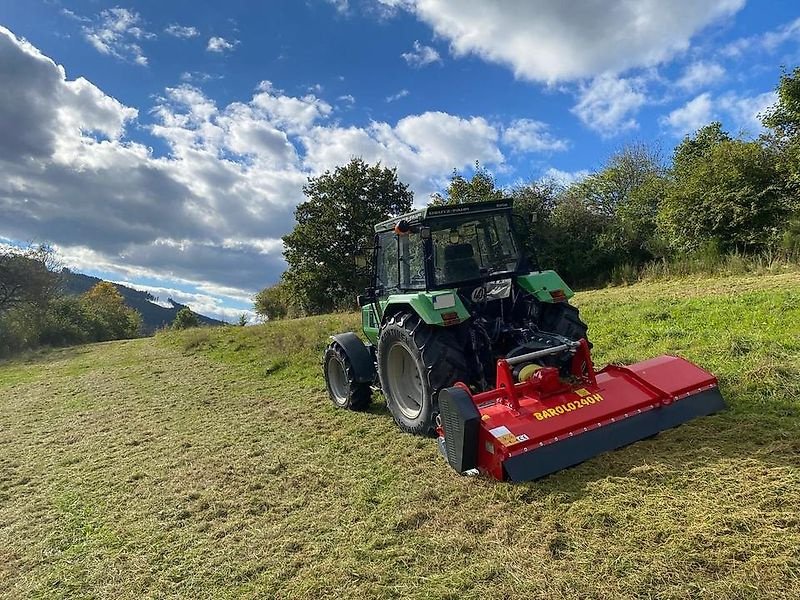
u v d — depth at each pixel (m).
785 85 12.40
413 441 4.72
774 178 12.46
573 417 3.56
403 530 3.18
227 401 7.54
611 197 19.95
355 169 27.00
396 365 5.20
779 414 3.86
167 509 4.00
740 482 3.00
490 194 20.80
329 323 12.87
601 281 16.98
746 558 2.38
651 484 3.15
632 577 2.37
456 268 4.97
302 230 26.48
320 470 4.39
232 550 3.26
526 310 4.85
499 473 3.38
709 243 13.42
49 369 13.91
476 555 2.79
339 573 2.81
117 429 6.62
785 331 5.71
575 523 2.88
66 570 3.27
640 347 6.25
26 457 5.82
